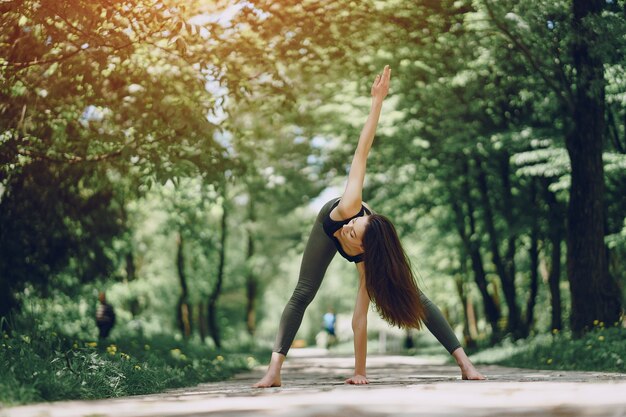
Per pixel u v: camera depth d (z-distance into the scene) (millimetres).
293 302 5387
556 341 12547
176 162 9695
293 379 7949
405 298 5094
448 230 22156
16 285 12094
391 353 29203
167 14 7773
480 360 15742
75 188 11688
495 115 15719
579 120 12195
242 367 14414
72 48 9312
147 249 28969
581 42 10781
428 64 14094
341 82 17812
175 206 21547
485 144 15273
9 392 3914
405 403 3238
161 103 9508
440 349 27312
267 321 53312
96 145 10570
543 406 3053
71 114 10305
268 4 9805
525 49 11469
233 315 42312
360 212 5277
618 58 11055
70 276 13977
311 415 2875
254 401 3605
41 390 4363
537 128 14758
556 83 12172
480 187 18578
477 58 12969
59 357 5914
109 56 8680
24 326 10812
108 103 9922
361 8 10680
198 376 8797
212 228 29203
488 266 25750
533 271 19984
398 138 17875
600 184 12250
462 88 14938
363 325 5570
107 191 12625
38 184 11047
